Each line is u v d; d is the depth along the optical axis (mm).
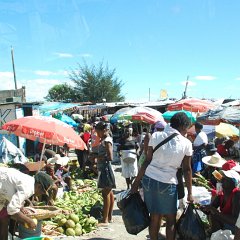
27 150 16125
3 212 4406
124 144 10453
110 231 6559
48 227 6367
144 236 6312
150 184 4895
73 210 7398
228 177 5277
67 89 65875
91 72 57375
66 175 10297
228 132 13469
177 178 4953
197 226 4953
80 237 6223
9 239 5082
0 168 4387
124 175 10453
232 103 18719
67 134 6898
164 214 4891
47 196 6523
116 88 58250
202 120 12344
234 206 5137
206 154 9594
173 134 4934
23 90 21516
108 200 6945
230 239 4773
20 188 4230
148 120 14859
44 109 23297
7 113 15688
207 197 6309
